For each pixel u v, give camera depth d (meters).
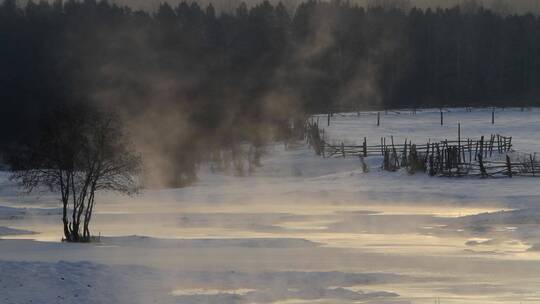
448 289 31.08
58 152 54.66
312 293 29.72
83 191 53.22
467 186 92.44
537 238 51.16
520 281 33.09
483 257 40.97
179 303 27.83
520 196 82.94
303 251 43.56
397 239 52.06
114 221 67.81
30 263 33.12
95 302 27.92
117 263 36.31
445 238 52.75
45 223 67.06
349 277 33.03
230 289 30.48
